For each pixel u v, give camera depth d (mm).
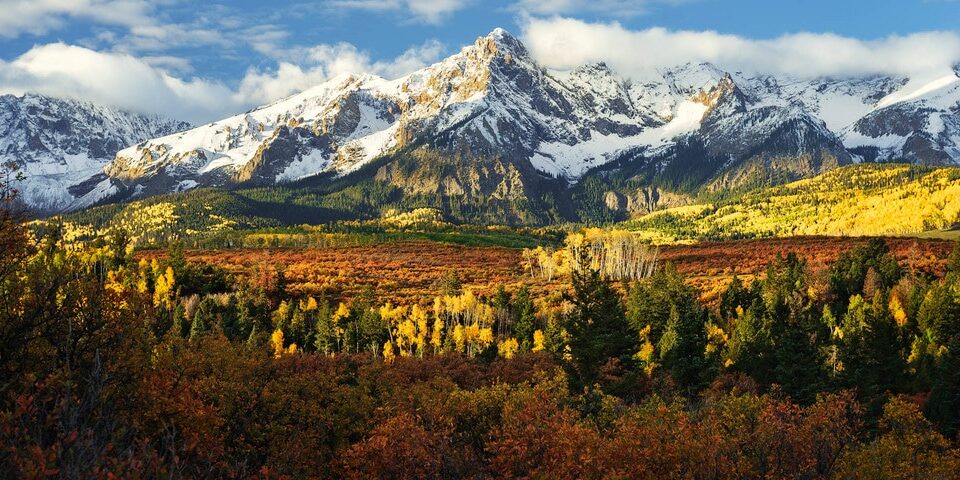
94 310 25297
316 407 41500
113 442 16500
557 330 95562
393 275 179375
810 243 185375
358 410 43906
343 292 154000
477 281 174750
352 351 109938
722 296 119562
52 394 20297
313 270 176750
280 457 34844
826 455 33656
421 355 101875
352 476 32938
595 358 63250
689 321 81500
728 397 39344
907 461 35406
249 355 47188
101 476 15219
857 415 40656
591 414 42125
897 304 98562
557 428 31922
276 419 38594
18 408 17094
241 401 37938
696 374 72250
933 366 69938
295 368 56906
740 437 32312
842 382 64250
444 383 53375
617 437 31844
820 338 80875
